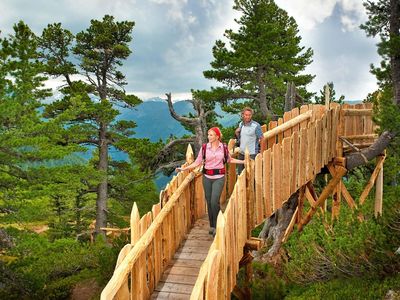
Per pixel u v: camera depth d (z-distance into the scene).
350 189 17.84
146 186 25.55
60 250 17.97
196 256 6.39
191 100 19.48
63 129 14.76
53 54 25.30
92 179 16.20
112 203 29.98
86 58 24.52
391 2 9.99
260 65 23.75
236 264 5.96
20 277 12.58
